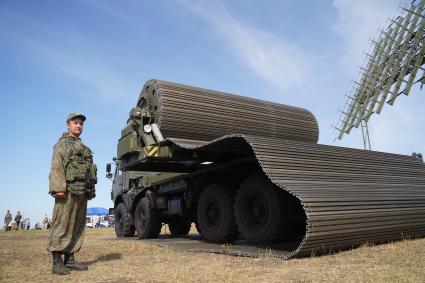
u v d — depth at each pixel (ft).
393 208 21.99
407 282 12.35
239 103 34.76
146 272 16.37
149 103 32.40
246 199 24.43
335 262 16.61
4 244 31.86
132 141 32.30
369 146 68.85
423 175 30.04
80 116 17.92
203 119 31.89
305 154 22.20
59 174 16.87
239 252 20.31
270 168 19.26
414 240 23.67
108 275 16.07
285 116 37.22
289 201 22.40
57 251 16.78
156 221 36.50
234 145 23.62
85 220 18.10
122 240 34.60
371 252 18.88
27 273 17.02
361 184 22.72
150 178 37.60
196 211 32.24
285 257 17.80
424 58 75.92
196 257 20.66
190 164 33.60
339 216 18.24
